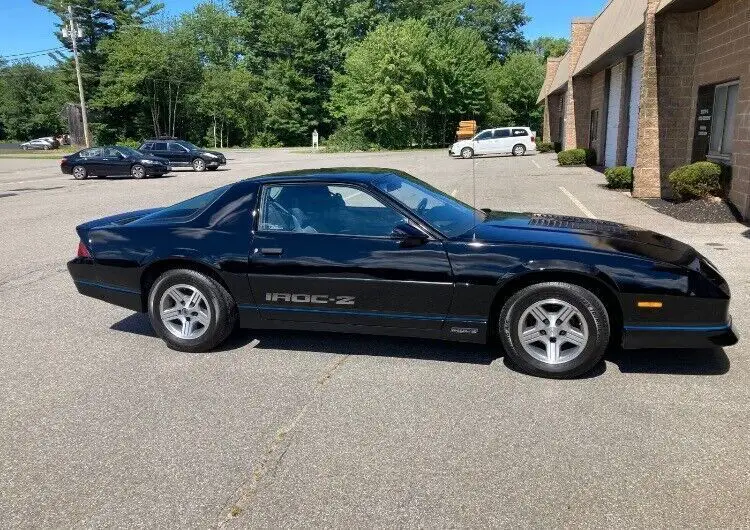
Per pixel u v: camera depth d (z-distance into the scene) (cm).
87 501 284
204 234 462
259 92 7212
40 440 342
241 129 7281
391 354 461
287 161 3475
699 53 1246
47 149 5941
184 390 405
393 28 5059
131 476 304
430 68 5062
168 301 477
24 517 273
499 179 1847
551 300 399
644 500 274
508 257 404
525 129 3216
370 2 6894
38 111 7781
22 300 642
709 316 386
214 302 462
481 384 403
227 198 469
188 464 313
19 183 2216
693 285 384
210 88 6881
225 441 336
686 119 1292
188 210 489
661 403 369
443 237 420
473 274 407
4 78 7800
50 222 1218
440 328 426
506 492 283
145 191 1836
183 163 2738
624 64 1834
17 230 1123
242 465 311
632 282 387
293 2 7331
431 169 2372
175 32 6794
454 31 5472
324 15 7019
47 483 300
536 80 6303
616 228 467
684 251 424
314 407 375
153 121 6450
